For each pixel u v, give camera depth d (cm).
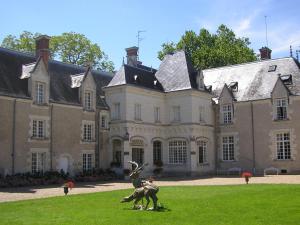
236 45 5534
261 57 4456
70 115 3234
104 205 1506
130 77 3591
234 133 3919
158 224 1120
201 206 1434
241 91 3978
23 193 2148
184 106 3731
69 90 3362
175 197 1733
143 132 3603
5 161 2755
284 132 3656
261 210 1320
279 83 3703
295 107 3616
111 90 3572
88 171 3219
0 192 2225
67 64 3634
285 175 3466
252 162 3800
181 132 3725
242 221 1145
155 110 3772
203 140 3831
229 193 1831
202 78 3894
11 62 3108
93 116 3434
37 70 3034
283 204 1436
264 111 3772
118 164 3441
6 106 2798
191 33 5750
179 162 3716
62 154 3133
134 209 1395
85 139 3341
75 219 1210
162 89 3875
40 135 3017
